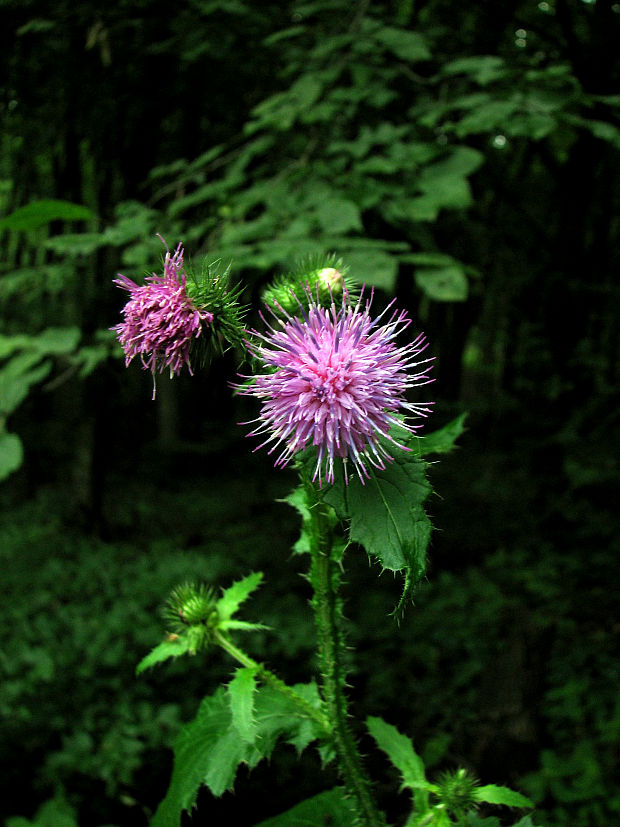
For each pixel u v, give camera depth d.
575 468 6.12
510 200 6.32
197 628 1.37
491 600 6.79
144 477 11.88
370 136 3.78
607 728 4.84
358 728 5.22
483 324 14.96
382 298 4.21
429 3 6.23
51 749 4.78
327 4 4.53
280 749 4.93
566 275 6.50
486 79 3.59
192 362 1.13
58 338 3.82
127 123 7.39
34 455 10.09
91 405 8.12
